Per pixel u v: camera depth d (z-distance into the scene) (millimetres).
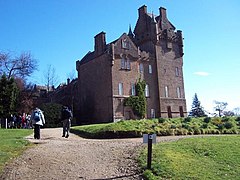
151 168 10250
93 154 12930
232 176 9898
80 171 10328
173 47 59906
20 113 51531
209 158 11977
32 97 62781
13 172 9781
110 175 9945
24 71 58906
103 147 14578
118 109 48625
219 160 11742
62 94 64312
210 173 10031
